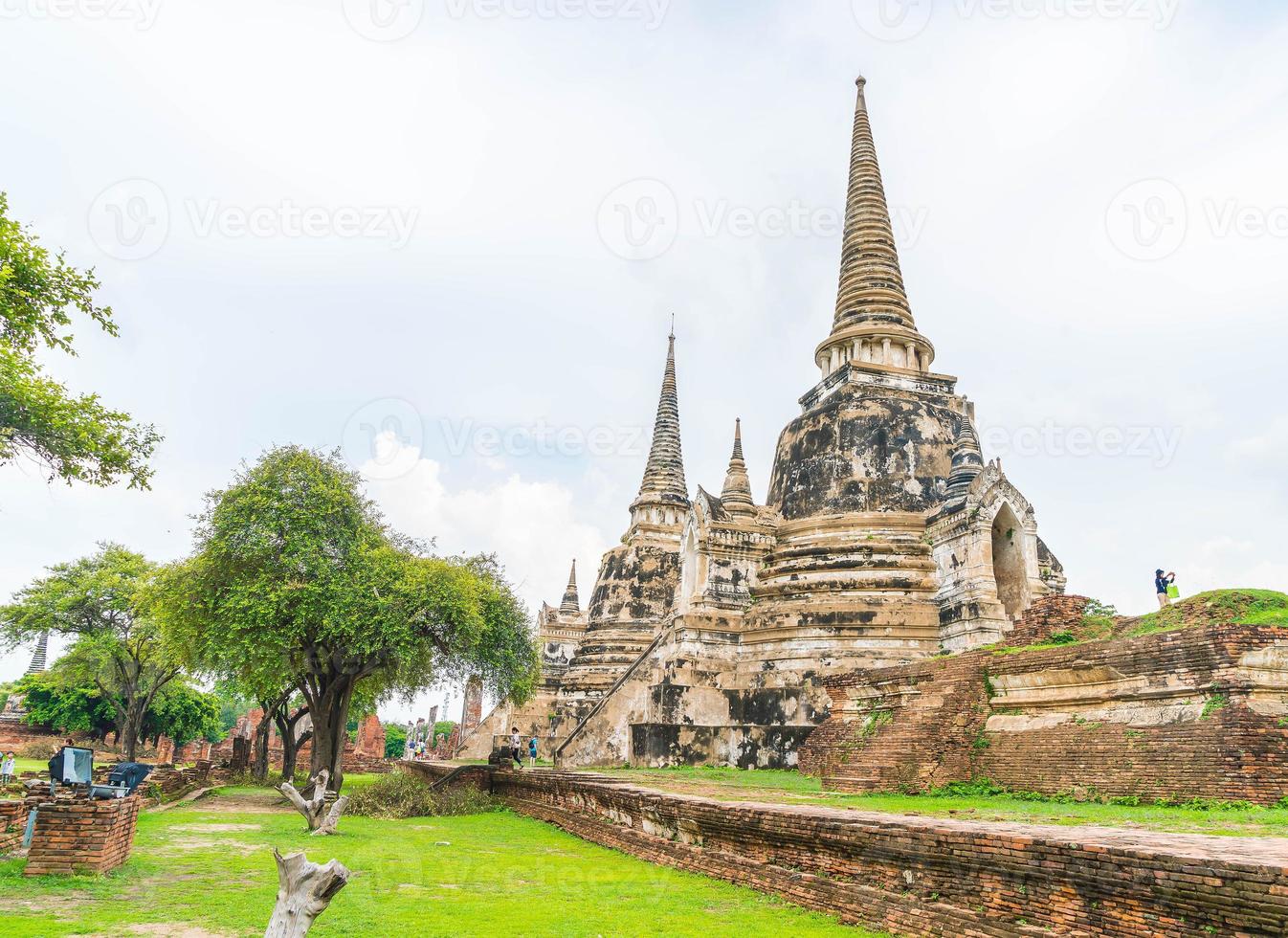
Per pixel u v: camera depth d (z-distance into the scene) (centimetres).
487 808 2755
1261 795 1396
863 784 1952
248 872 1350
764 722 3303
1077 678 1780
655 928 1024
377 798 2619
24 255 1716
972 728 1947
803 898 1134
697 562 3769
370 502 3266
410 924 1041
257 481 2902
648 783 2230
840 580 3375
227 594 2809
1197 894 716
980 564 3103
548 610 6562
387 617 2727
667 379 6612
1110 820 1255
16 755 6172
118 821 1311
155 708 6191
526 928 1021
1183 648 1577
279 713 4128
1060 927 825
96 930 945
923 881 992
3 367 1691
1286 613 1736
